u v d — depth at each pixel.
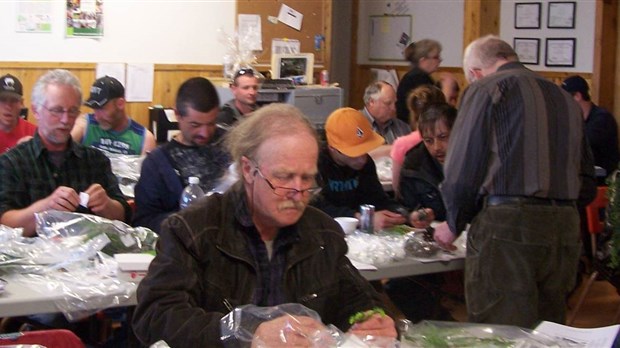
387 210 3.55
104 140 4.66
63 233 2.77
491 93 2.99
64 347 2.00
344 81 9.64
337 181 3.50
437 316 3.68
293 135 1.80
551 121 3.00
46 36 6.68
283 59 7.39
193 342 1.69
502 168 2.95
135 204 3.26
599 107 6.46
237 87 4.96
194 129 3.19
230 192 1.93
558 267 3.02
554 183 2.96
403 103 6.77
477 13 7.74
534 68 7.68
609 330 1.86
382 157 5.02
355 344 1.69
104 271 2.58
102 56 6.96
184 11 7.30
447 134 3.64
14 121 4.32
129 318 2.63
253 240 1.91
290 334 1.63
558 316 3.07
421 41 6.90
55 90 3.12
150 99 7.23
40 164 3.17
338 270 2.01
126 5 7.02
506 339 1.78
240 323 1.69
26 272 2.56
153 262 1.85
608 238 4.04
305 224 1.98
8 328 2.89
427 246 3.15
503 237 2.94
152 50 7.19
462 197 3.02
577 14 7.34
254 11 7.66
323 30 8.09
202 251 1.85
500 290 2.95
